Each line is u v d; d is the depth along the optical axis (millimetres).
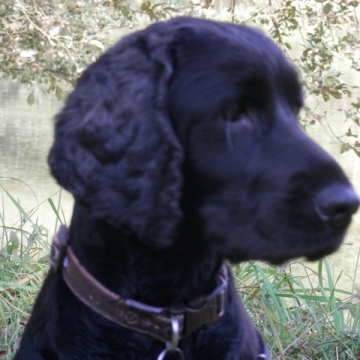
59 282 2717
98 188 2406
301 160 2447
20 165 10078
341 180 2428
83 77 2584
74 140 2449
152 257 2574
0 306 4453
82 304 2641
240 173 2482
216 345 2725
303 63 6605
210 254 2654
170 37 2547
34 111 12117
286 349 4266
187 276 2629
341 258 6699
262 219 2457
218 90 2463
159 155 2385
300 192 2418
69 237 2727
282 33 6441
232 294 2840
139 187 2375
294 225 2422
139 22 7133
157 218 2393
